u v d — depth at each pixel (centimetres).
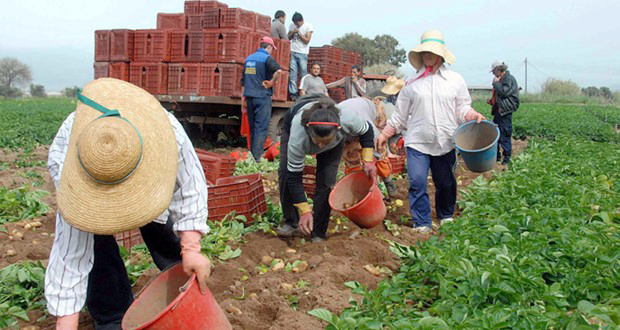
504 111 1320
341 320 378
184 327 334
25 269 496
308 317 454
